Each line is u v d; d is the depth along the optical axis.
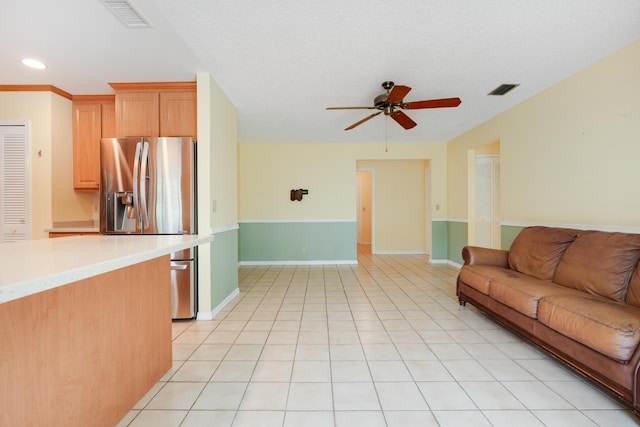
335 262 6.01
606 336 1.56
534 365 2.09
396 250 7.55
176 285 2.94
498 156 5.63
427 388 1.82
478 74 2.93
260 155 5.96
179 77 2.99
